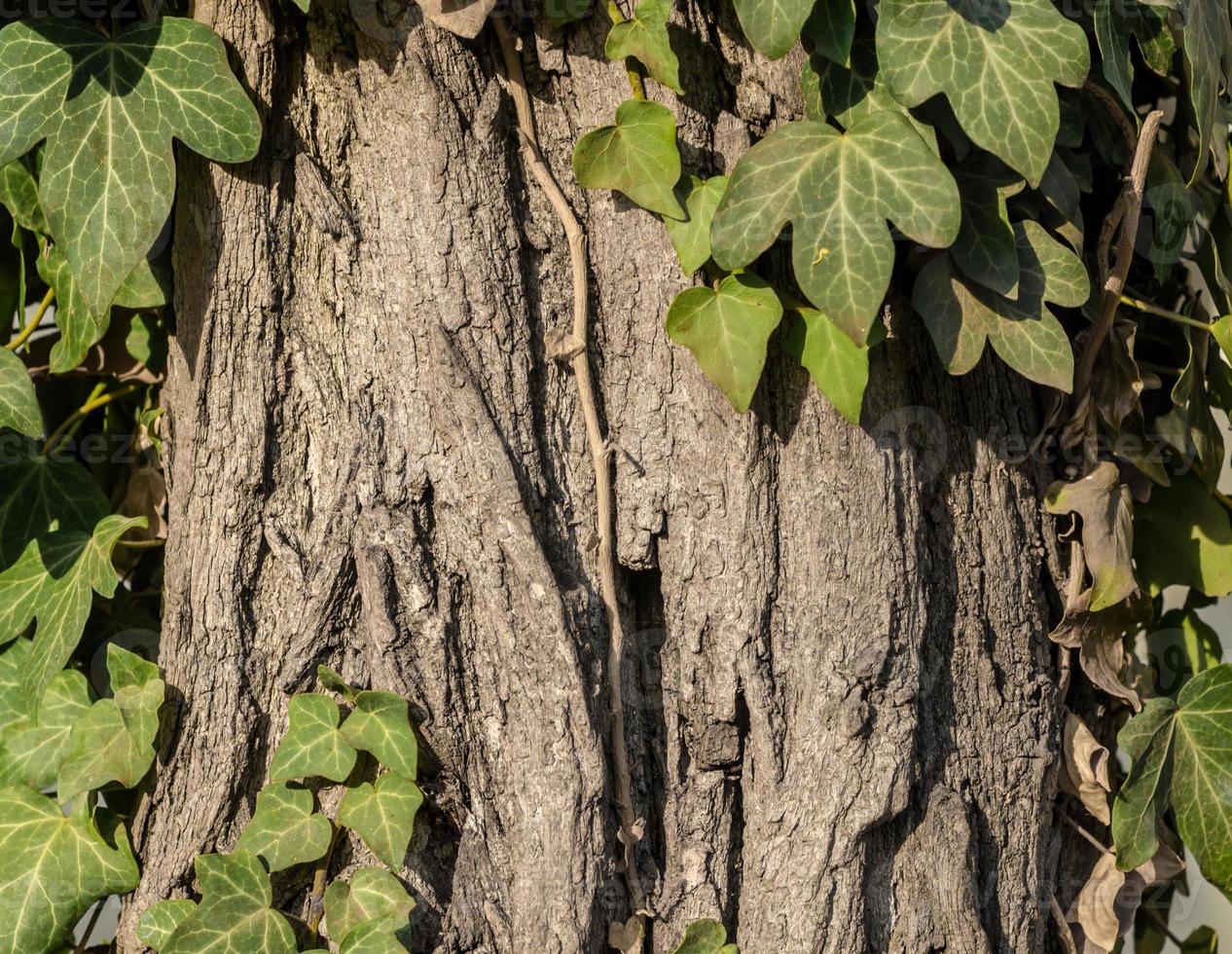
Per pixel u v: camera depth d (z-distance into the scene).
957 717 1.57
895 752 1.47
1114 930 1.64
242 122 1.46
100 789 1.66
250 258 1.52
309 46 1.53
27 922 1.56
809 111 1.46
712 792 1.54
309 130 1.54
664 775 1.55
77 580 1.64
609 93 1.52
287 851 1.48
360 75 1.53
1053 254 1.48
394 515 1.49
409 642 1.48
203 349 1.54
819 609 1.49
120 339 1.86
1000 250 1.45
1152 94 1.86
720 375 1.44
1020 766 1.59
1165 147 1.82
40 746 1.72
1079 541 1.64
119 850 1.58
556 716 1.45
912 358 1.57
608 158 1.46
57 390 1.94
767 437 1.51
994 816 1.58
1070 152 1.59
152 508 1.87
